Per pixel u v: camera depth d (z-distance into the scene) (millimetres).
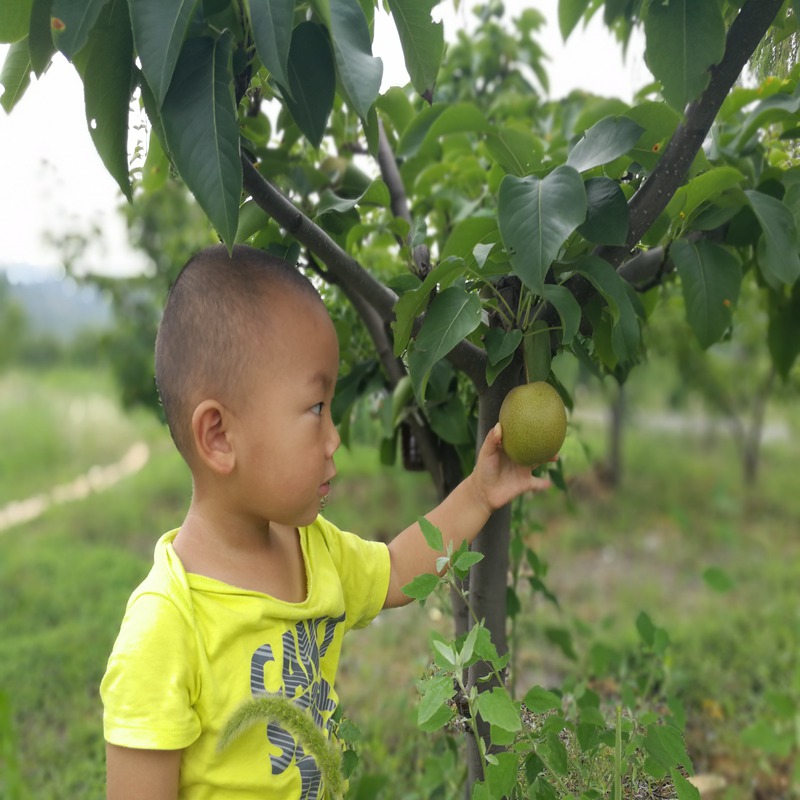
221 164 1048
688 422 12375
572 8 1812
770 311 2143
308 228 1420
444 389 1775
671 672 2756
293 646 1283
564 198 1191
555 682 3631
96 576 5387
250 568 1297
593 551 6156
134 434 11312
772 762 2994
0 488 8797
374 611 1504
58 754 3154
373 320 1913
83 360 19109
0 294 18922
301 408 1231
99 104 1172
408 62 1230
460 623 1893
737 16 1312
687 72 1265
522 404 1326
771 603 4711
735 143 1863
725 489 7789
